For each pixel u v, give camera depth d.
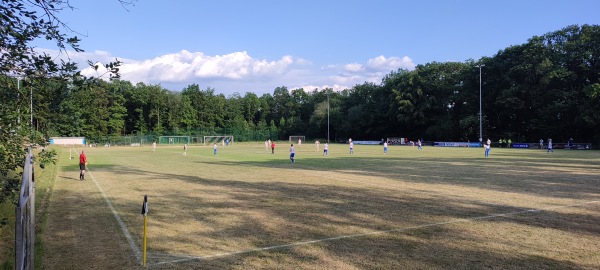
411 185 17.58
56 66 6.00
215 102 120.75
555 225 10.01
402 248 8.16
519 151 49.00
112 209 12.56
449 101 83.06
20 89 6.33
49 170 23.36
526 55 67.12
